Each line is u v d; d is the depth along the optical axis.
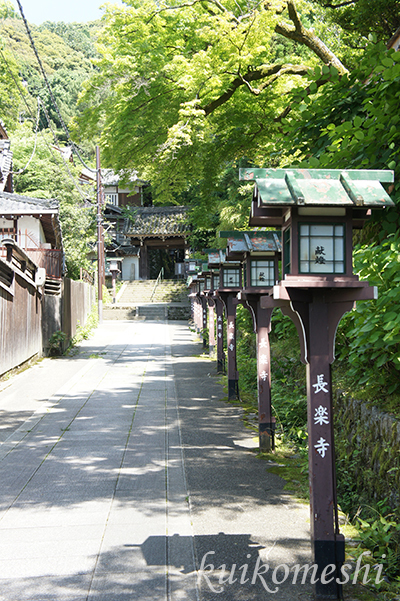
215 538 4.02
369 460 4.65
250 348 12.47
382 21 12.47
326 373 3.43
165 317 30.81
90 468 5.72
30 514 4.53
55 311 15.59
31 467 5.78
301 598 3.23
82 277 28.88
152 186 15.41
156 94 12.23
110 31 12.46
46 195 29.36
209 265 9.55
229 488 5.09
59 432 7.24
